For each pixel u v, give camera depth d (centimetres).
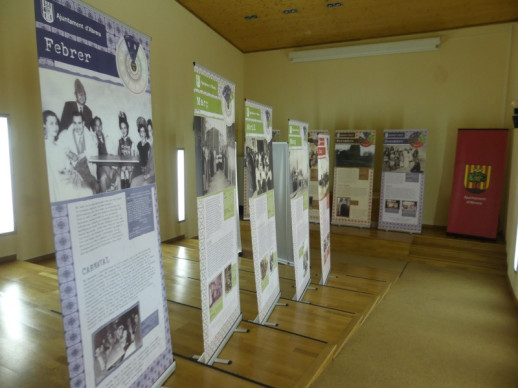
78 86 175
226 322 324
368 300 480
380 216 798
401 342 404
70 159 170
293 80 936
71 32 170
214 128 291
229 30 824
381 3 666
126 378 208
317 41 888
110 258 195
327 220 564
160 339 243
